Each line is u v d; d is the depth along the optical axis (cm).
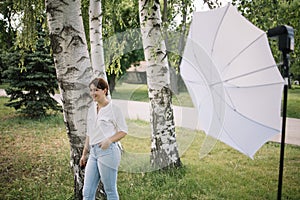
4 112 988
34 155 525
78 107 293
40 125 788
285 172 445
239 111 306
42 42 851
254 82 300
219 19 297
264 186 388
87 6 539
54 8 285
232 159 509
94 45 441
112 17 543
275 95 294
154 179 390
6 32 578
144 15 390
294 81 1962
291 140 664
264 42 288
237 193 360
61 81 296
